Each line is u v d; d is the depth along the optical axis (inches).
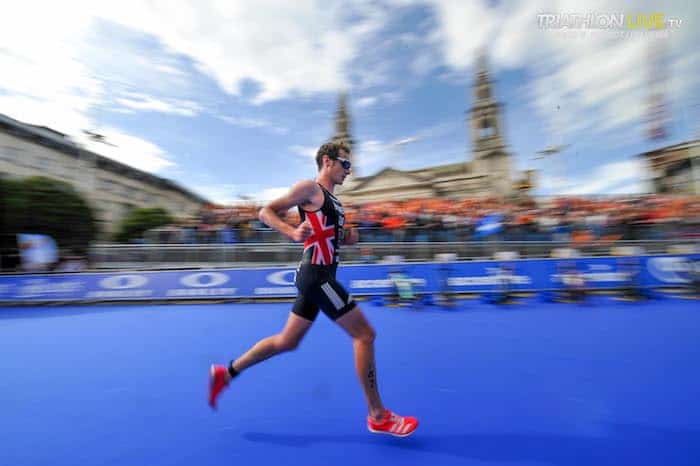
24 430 89.7
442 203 656.4
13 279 287.4
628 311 219.6
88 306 280.2
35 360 147.3
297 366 132.8
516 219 453.4
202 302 289.1
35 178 456.1
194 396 109.3
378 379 120.6
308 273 79.2
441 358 140.9
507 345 156.4
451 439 82.6
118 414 97.7
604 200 606.9
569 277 260.5
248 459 76.0
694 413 92.0
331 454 77.4
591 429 85.7
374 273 283.3
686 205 508.1
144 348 163.9
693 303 237.1
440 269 277.6
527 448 78.5
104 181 894.4
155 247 359.6
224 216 591.5
